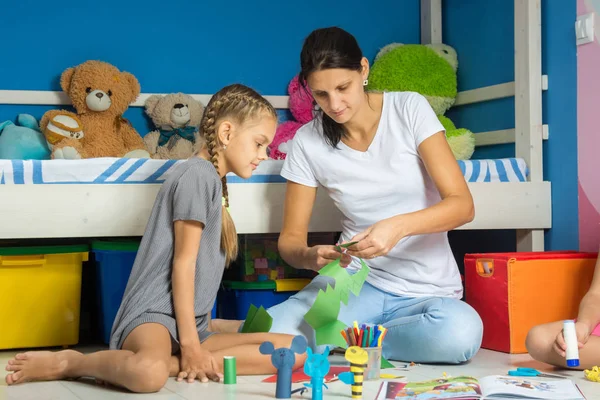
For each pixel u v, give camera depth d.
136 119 2.64
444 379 1.44
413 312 1.79
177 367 1.55
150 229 1.64
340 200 1.89
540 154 2.41
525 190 2.38
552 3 2.38
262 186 2.17
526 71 2.41
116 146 2.48
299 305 1.81
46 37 2.54
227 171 1.71
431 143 1.76
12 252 2.04
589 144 2.25
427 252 1.84
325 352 1.34
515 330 1.91
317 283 1.88
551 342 1.64
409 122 1.79
